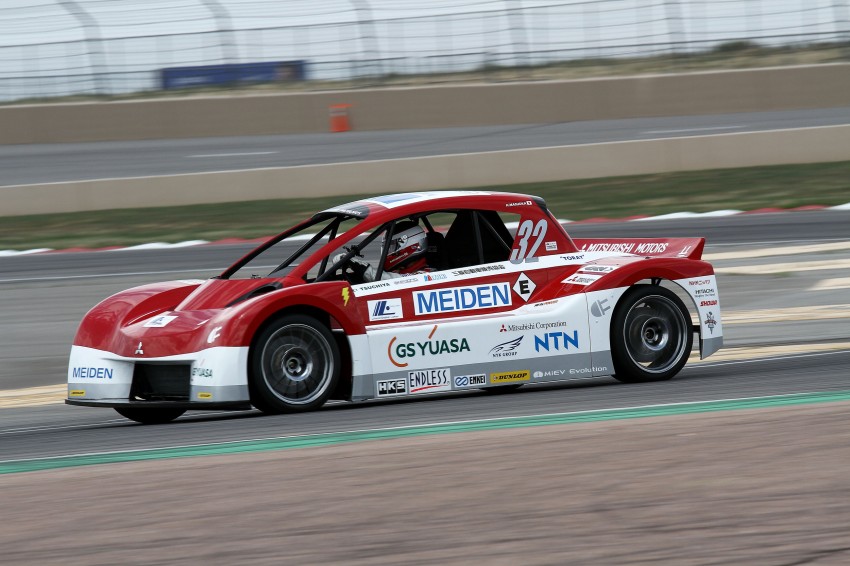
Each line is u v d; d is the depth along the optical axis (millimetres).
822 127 72062
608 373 24000
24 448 20031
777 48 107062
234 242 59969
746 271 44031
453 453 15477
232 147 98125
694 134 88375
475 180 71188
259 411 23781
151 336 22062
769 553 10562
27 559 11266
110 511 13078
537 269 24328
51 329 38844
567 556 10680
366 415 21016
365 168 71625
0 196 71375
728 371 25547
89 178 85000
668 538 11117
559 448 15438
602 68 107188
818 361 26203
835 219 56188
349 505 12844
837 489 12633
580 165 71875
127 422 23906
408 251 24094
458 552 10930
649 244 26234
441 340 22766
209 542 11586
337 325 22438
